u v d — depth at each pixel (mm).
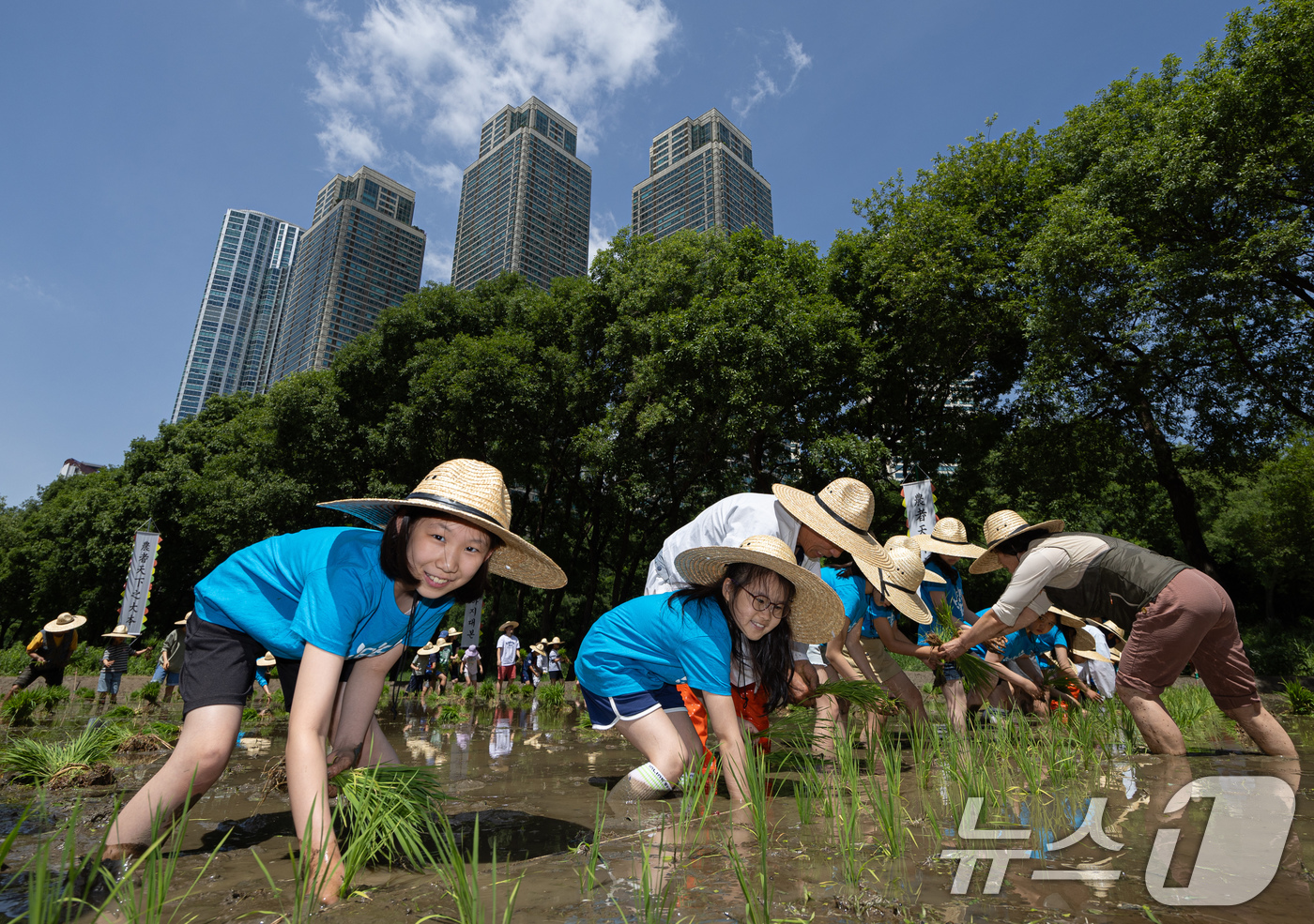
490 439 20406
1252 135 12492
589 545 24031
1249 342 14570
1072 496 17688
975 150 17469
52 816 2518
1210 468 16438
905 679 4344
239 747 4898
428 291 23062
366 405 22203
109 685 9758
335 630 1906
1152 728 3311
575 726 6965
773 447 18078
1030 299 15039
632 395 17750
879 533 18438
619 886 1566
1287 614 32812
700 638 2578
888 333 17719
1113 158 13891
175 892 1594
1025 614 3916
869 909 1390
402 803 1876
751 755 2371
